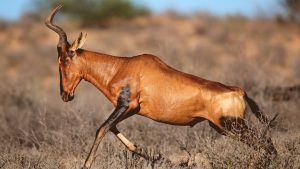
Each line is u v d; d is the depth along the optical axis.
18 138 37.38
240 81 46.59
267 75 49.88
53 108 46.31
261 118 27.80
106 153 31.53
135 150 29.20
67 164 31.97
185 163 30.53
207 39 112.19
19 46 118.94
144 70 27.98
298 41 109.25
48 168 29.97
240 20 129.75
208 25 124.25
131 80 28.00
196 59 73.69
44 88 72.06
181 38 110.94
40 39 124.62
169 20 140.25
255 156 26.55
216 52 93.44
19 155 31.41
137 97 27.94
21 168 29.70
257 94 44.69
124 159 29.98
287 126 35.16
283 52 91.06
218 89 27.44
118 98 28.16
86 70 29.02
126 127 36.19
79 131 34.97
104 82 28.83
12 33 128.50
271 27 119.94
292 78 56.50
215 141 30.00
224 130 27.44
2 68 98.19
